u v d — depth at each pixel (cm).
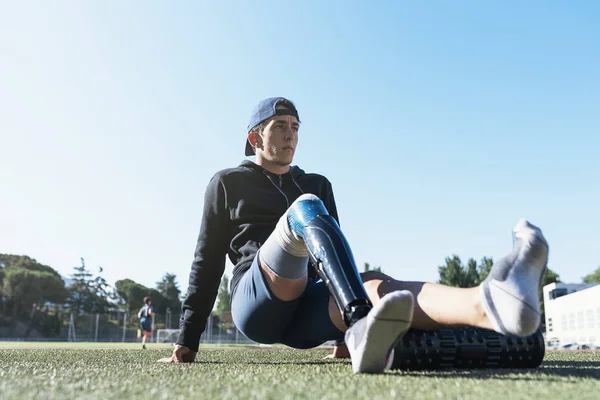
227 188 233
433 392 111
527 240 124
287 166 247
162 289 7919
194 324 240
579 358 316
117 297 7125
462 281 4772
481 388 118
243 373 166
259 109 241
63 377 152
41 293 5428
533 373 163
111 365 215
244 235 228
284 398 104
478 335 178
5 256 6084
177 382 136
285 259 183
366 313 143
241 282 211
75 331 4347
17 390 119
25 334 5119
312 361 264
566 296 2731
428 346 169
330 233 154
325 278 153
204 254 235
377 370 146
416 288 160
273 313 202
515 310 124
